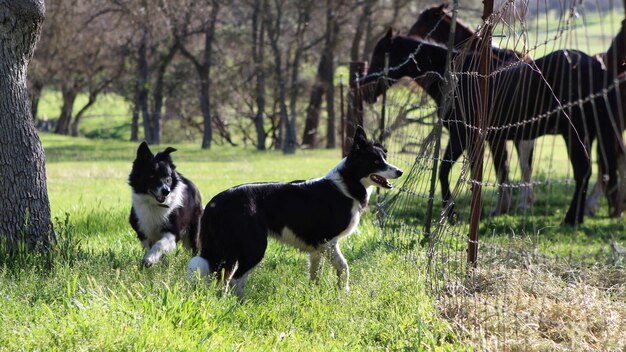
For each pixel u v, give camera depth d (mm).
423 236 7633
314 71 39250
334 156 30531
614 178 9344
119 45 37312
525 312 4809
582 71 8930
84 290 4895
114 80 40156
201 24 36531
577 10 3592
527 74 8836
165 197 6586
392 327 4809
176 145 39719
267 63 36750
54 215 9414
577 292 5340
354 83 11352
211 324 4516
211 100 40031
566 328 4461
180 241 7375
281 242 6043
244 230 5574
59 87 45156
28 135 6234
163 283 4859
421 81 10000
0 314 4508
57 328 4191
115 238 7844
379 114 10469
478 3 37906
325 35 36250
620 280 5895
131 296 4672
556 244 7543
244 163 23812
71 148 33812
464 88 9023
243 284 5621
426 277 5629
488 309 4938
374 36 38562
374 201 10664
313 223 5965
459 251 6902
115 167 22078
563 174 15422
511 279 5578
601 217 9984
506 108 8906
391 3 37000
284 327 4812
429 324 4809
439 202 10844
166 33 35750
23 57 6203
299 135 42906
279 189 5898
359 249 7258
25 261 5891
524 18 4711
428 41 10031
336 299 5312
